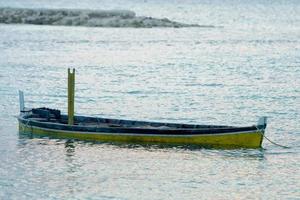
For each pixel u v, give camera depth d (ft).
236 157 483.10
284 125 592.19
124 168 455.63
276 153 496.23
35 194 406.82
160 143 502.79
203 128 508.53
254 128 494.18
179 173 447.42
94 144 506.89
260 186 426.10
